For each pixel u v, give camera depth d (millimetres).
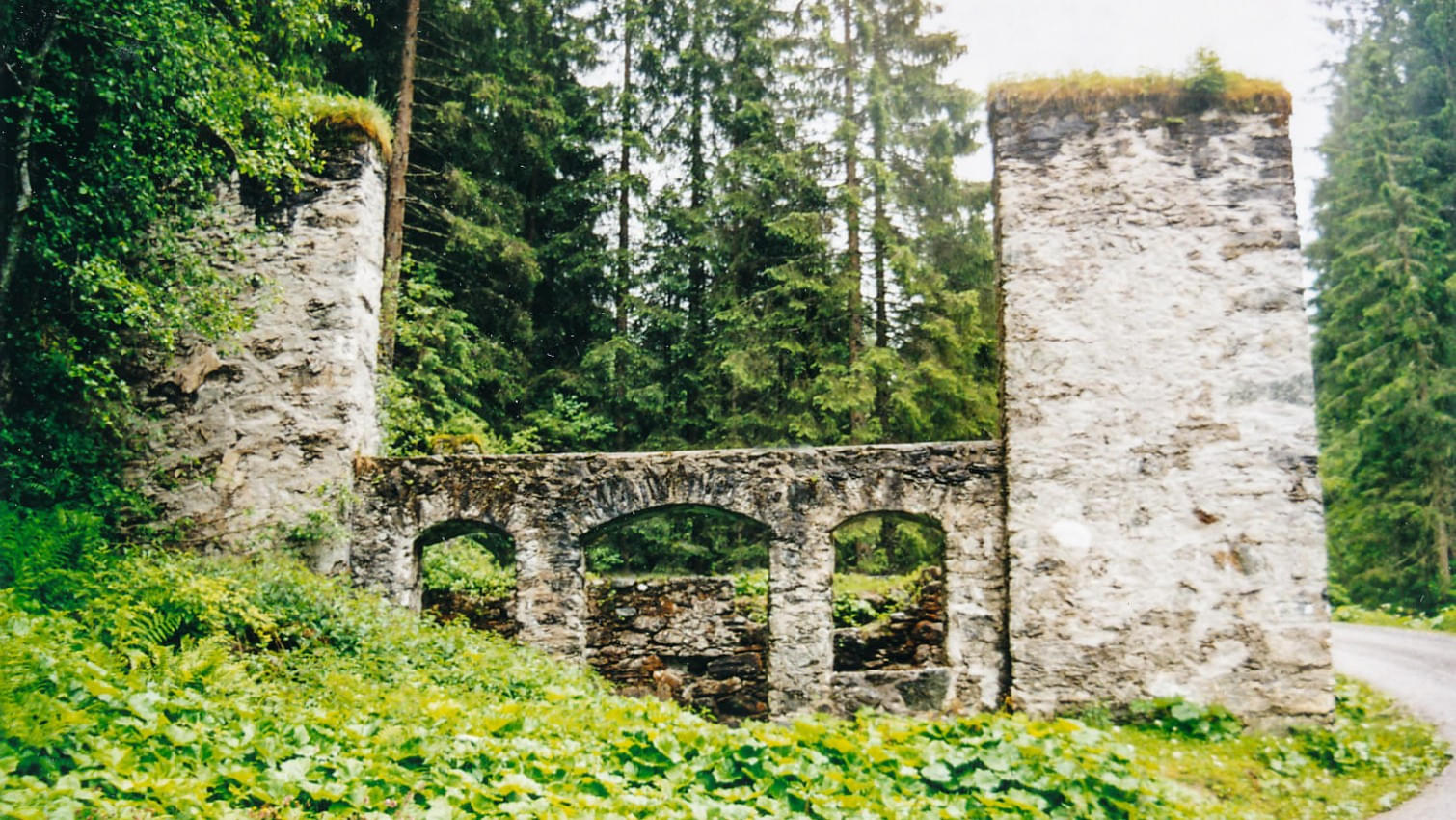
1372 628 16359
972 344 18938
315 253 10984
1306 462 9523
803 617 9961
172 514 10547
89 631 6625
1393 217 21359
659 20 22688
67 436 10188
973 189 20234
